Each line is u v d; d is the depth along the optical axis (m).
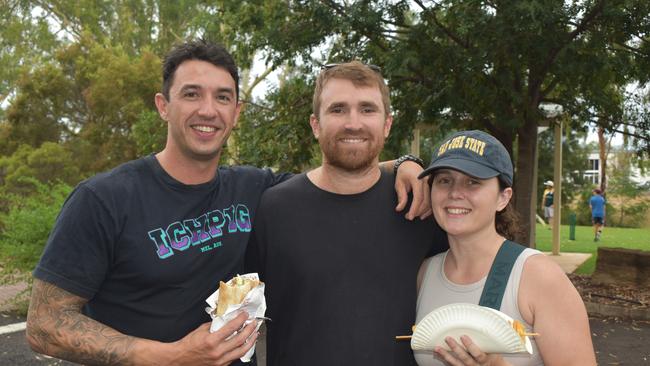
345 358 2.30
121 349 1.96
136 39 23.91
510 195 2.24
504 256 2.09
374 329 2.32
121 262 2.19
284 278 2.44
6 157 16.62
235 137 9.31
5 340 6.42
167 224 2.24
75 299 2.12
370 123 2.42
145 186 2.26
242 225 2.45
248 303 1.97
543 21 6.54
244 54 9.41
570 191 31.91
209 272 2.32
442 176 2.19
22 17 25.03
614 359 6.01
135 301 2.22
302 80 9.14
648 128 9.11
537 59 7.60
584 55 7.34
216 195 2.42
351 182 2.50
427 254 2.55
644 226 30.67
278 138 8.64
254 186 2.59
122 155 16.53
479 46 7.10
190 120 2.27
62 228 2.12
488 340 1.75
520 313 1.99
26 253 7.56
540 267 2.00
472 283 2.15
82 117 18.19
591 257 13.36
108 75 16.64
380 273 2.38
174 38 24.03
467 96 7.69
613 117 8.97
